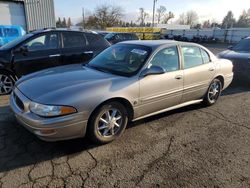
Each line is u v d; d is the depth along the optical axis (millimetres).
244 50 7836
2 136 3482
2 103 4930
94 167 2865
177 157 3141
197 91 4617
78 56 6227
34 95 3020
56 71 3822
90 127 3156
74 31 6293
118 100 3373
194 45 4594
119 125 3484
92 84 3193
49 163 2910
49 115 2840
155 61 3832
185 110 4855
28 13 17219
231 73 5480
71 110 2908
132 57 3902
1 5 15969
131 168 2871
